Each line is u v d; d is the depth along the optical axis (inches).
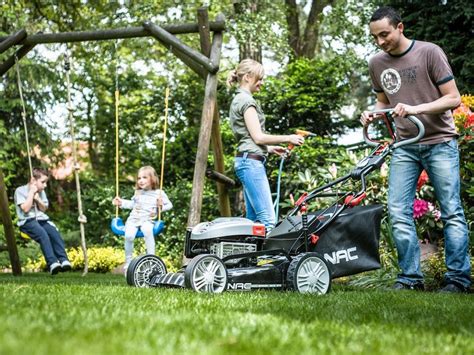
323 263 173.9
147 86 631.2
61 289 156.8
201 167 246.2
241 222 175.8
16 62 281.4
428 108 179.9
